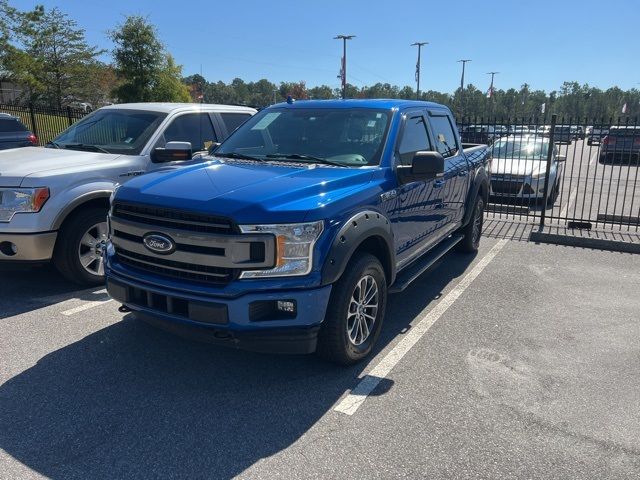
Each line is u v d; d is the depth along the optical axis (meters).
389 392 3.70
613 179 17.55
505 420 3.38
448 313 5.23
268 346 3.44
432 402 3.58
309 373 3.95
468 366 4.11
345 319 3.79
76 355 4.16
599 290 6.02
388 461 2.97
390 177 4.34
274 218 3.31
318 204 3.49
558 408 3.54
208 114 7.01
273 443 3.11
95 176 5.51
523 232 8.98
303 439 3.15
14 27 28.58
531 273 6.65
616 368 4.12
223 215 3.29
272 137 4.86
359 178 4.04
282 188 3.56
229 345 3.45
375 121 4.73
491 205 10.88
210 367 4.02
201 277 3.46
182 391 3.67
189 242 3.41
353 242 3.64
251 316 3.36
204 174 3.96
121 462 2.92
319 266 3.44
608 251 7.86
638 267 7.01
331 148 4.58
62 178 5.25
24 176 5.08
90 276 5.62
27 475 2.81
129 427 3.24
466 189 6.58
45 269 6.41
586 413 3.48
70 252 5.41
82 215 5.45
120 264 3.89
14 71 27.84
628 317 5.19
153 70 26.03
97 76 31.55
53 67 29.84
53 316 4.93
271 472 2.86
